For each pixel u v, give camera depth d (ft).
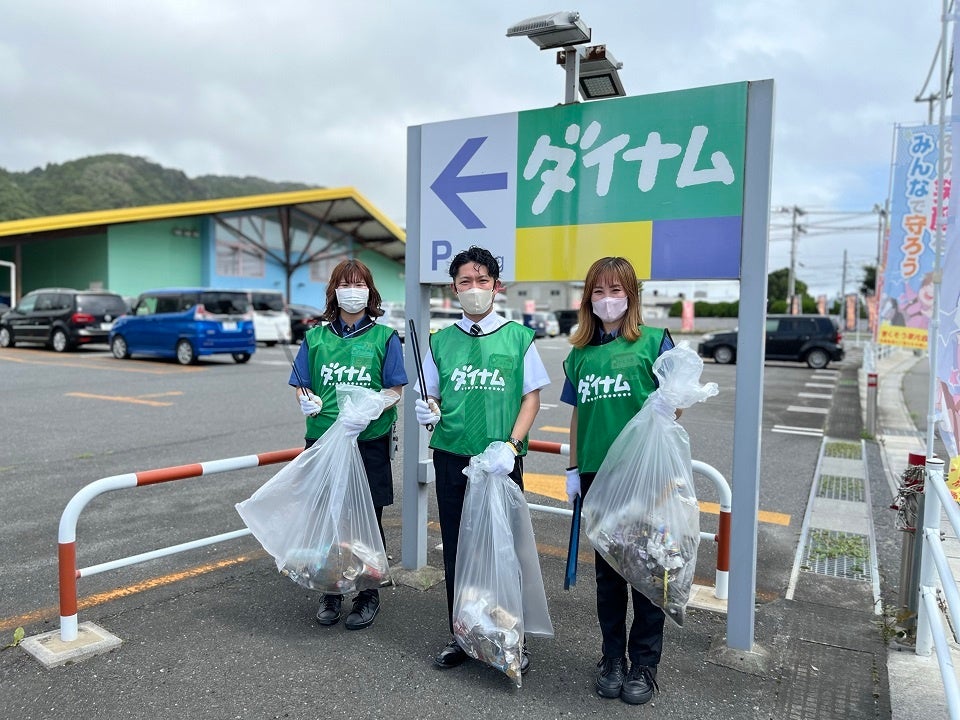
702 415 32.50
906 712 8.27
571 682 8.97
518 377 8.99
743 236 9.09
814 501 17.99
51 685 8.72
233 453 22.21
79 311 56.34
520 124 10.80
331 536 9.73
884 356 76.95
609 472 8.33
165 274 88.89
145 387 37.40
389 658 9.48
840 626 10.75
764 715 8.33
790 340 62.28
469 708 8.34
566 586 8.86
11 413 28.94
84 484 18.35
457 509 9.25
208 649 9.67
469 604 8.75
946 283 9.14
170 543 14.14
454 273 9.09
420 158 11.87
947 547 13.64
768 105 8.87
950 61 9.64
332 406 10.40
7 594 11.55
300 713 8.18
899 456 23.82
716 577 11.80
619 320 8.62
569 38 10.33
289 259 101.96
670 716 8.25
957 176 8.95
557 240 10.57
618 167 9.96
